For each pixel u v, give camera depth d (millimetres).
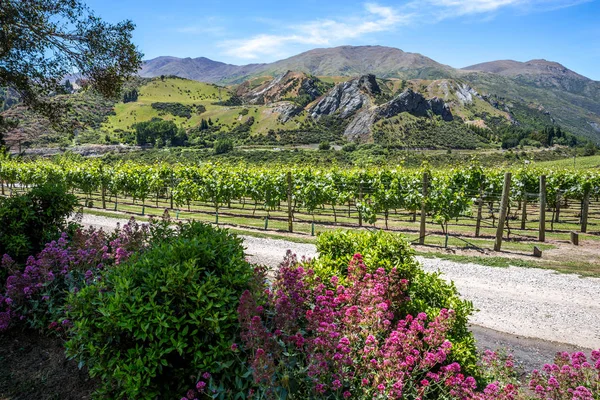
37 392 4324
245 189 20906
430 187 15773
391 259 5434
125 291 3688
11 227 6594
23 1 9703
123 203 28219
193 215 20922
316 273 5141
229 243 4801
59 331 5191
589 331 6941
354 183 18531
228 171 22547
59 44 10531
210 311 3596
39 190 7367
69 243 6609
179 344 3418
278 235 15117
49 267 5469
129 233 6020
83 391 4336
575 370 3785
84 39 10664
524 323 7258
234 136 192250
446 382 3387
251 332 3164
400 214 21672
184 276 3664
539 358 5973
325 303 3838
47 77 10906
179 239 4859
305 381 3309
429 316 4551
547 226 18047
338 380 3076
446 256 11586
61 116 11766
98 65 10945
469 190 17281
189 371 3621
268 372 2941
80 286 5363
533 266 10594
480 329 7027
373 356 3588
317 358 3090
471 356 4320
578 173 18234
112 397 3594
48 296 5199
